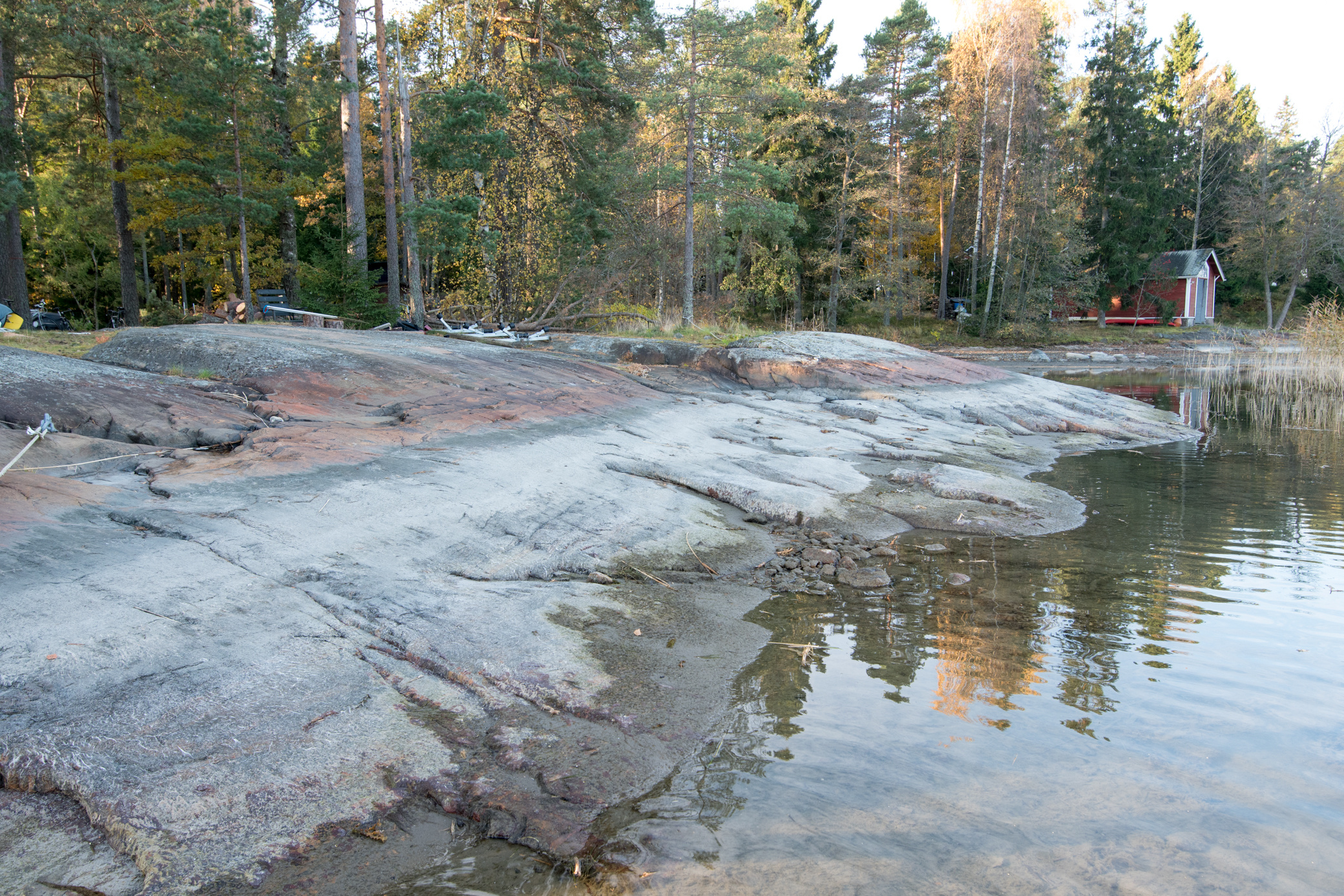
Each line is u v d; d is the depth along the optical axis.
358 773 3.29
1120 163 43.44
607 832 3.08
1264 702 4.30
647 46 27.36
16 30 20.12
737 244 38.41
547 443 8.93
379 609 4.68
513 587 5.38
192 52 20.73
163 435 7.47
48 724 3.23
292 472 6.75
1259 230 47.69
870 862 2.91
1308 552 7.41
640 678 4.38
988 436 13.41
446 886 2.75
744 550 6.95
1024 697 4.38
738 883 2.78
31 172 29.77
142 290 33.16
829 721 4.06
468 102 20.39
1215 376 26.95
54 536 4.82
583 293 23.81
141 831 2.81
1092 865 2.91
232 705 3.56
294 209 24.89
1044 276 39.53
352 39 22.06
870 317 43.00
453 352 12.84
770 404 13.99
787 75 37.66
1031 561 7.08
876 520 8.21
